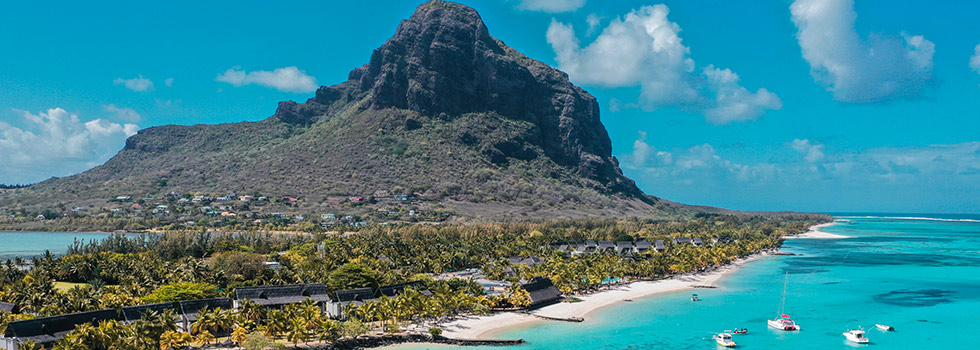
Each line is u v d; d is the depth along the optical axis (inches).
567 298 6806.1
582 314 6053.2
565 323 5669.3
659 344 5027.1
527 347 4874.5
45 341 4077.3
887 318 6053.2
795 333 5442.9
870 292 7554.1
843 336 5334.6
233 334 4471.0
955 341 5216.5
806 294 7362.2
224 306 5024.6
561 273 7253.9
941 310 6456.7
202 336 4411.9
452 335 5103.3
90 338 3912.4
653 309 6358.3
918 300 7027.6
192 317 4726.9
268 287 5413.4
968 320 5984.3
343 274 6501.0
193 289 5575.8
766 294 7327.8
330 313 5511.8
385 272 7849.4
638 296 7076.8
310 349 4493.1
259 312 4936.0
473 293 6427.2
